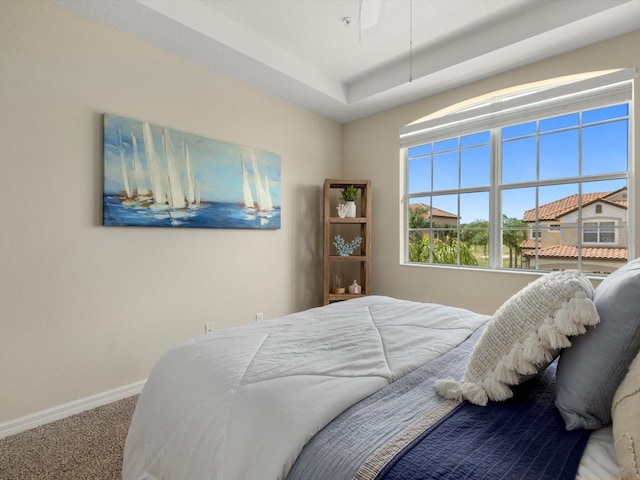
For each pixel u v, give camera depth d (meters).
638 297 0.76
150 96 2.47
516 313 0.94
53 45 2.04
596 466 0.68
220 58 2.67
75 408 2.14
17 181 1.92
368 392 0.98
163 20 2.21
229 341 1.38
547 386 1.03
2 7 1.86
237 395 0.98
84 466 1.63
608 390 0.78
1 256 1.88
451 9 2.38
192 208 2.69
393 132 3.72
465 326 1.64
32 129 1.97
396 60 3.07
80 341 2.17
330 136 4.03
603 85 2.47
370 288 3.72
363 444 0.76
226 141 2.96
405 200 3.75
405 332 1.52
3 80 1.87
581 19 2.20
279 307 3.46
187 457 0.99
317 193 3.88
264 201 3.25
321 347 1.32
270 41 2.78
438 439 0.77
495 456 0.71
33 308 1.99
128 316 2.39
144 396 1.29
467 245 3.33
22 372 1.95
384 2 2.30
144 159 2.42
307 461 0.76
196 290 2.78
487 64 2.77
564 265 2.79
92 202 2.21
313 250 3.83
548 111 2.79
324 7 2.37
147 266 2.48
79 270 2.16
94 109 2.21
